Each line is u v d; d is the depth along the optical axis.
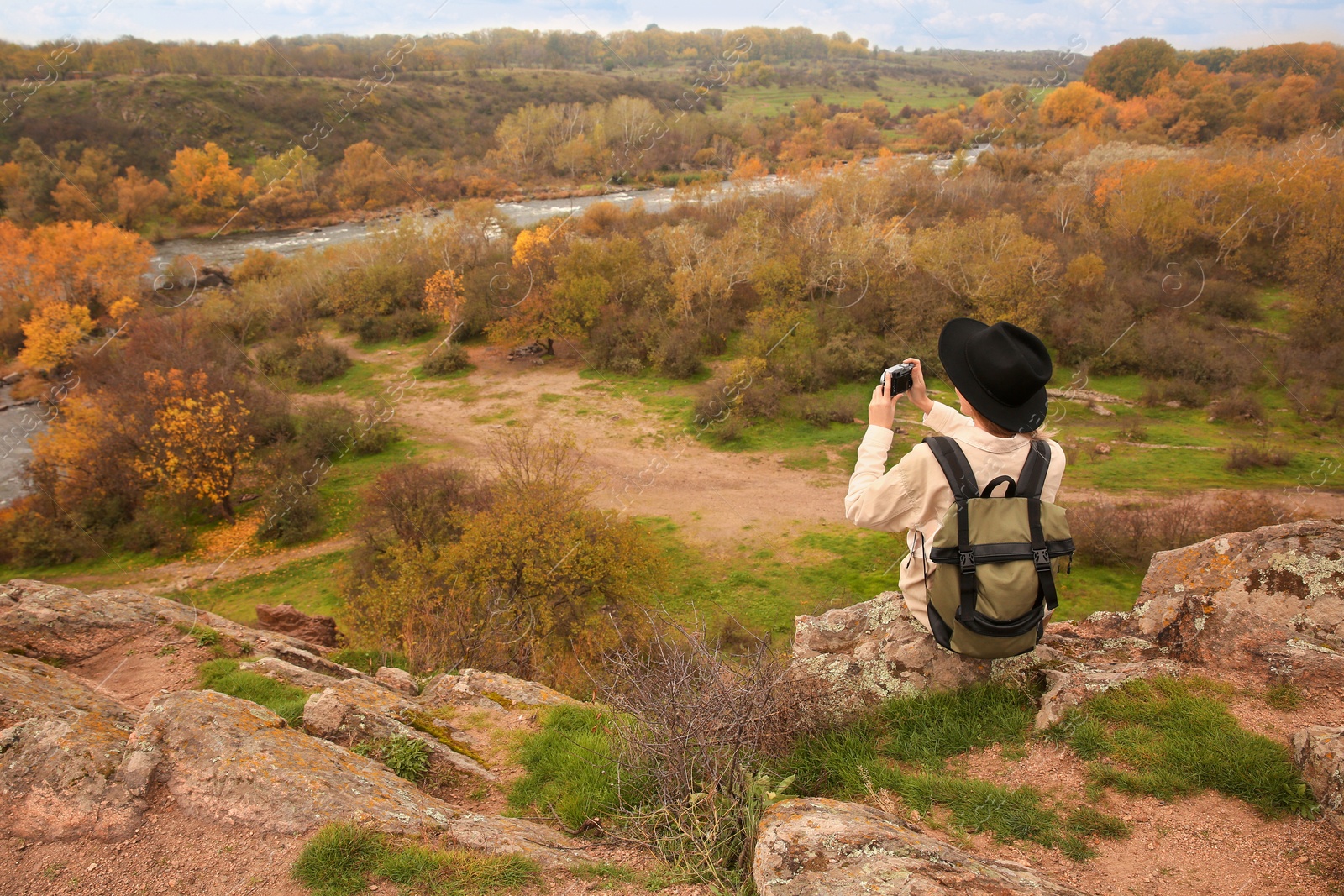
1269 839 2.74
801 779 3.63
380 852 3.52
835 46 197.62
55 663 9.15
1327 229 42.88
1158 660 3.98
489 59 152.00
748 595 27.12
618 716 4.48
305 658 10.25
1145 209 52.47
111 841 3.78
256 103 107.44
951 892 2.44
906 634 4.30
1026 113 106.81
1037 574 2.64
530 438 42.22
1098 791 3.13
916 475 2.83
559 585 20.58
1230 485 31.52
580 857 3.56
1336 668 3.57
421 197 98.44
